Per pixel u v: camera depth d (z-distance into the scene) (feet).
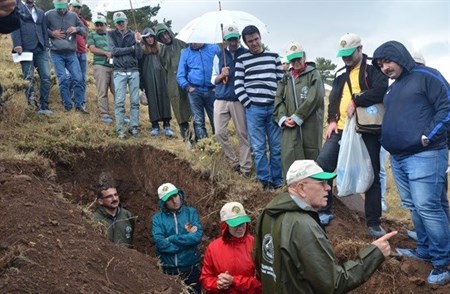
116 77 26.27
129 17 47.42
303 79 21.01
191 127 27.99
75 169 23.50
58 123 25.46
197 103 25.75
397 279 17.43
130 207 24.48
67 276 11.93
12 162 19.38
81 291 11.50
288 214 11.25
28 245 12.85
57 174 22.80
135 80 26.61
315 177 11.46
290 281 11.03
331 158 19.79
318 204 11.61
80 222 15.57
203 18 24.49
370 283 17.65
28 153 21.17
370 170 18.83
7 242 13.11
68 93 28.27
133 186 24.89
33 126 24.43
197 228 19.33
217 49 25.73
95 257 13.52
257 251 12.32
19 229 13.76
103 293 11.87
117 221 18.95
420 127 16.14
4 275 11.26
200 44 25.61
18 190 16.46
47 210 15.33
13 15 12.05
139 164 25.30
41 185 18.06
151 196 24.68
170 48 27.09
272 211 11.53
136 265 14.32
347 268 10.92
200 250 21.75
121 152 25.09
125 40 26.61
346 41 18.76
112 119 28.86
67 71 29.01
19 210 14.80
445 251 16.83
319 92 20.75
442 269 16.98
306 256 10.68
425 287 16.99
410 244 20.17
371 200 19.72
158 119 27.45
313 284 10.71
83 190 23.21
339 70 19.83
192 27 24.43
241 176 24.03
